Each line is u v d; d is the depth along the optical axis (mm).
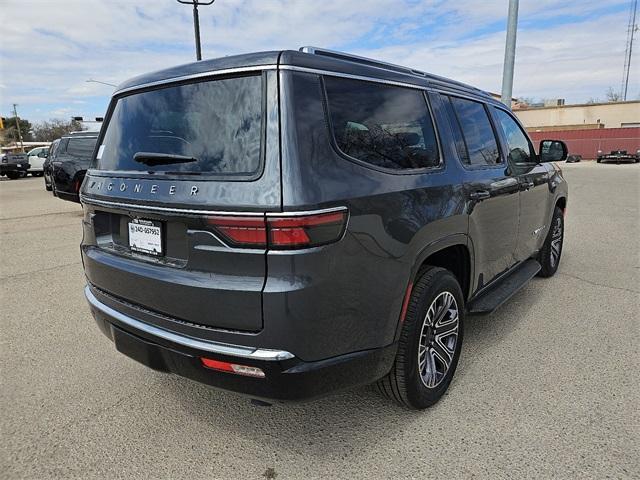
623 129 43312
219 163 2041
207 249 1985
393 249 2264
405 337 2469
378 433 2541
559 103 64938
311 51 2229
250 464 2316
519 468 2244
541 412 2697
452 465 2277
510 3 8836
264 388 1978
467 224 2945
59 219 10492
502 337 3742
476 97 3508
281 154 1892
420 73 2932
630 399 2818
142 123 2428
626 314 4199
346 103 2203
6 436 2545
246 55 2078
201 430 2596
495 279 3717
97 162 2773
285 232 1841
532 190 4223
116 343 2492
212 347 2000
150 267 2248
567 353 3449
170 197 2102
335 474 2236
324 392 2066
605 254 6422
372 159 2264
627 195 13672
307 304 1899
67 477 2232
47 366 3355
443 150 2842
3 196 16219
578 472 2209
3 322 4195
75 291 5121
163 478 2227
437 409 2750
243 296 1907
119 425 2646
